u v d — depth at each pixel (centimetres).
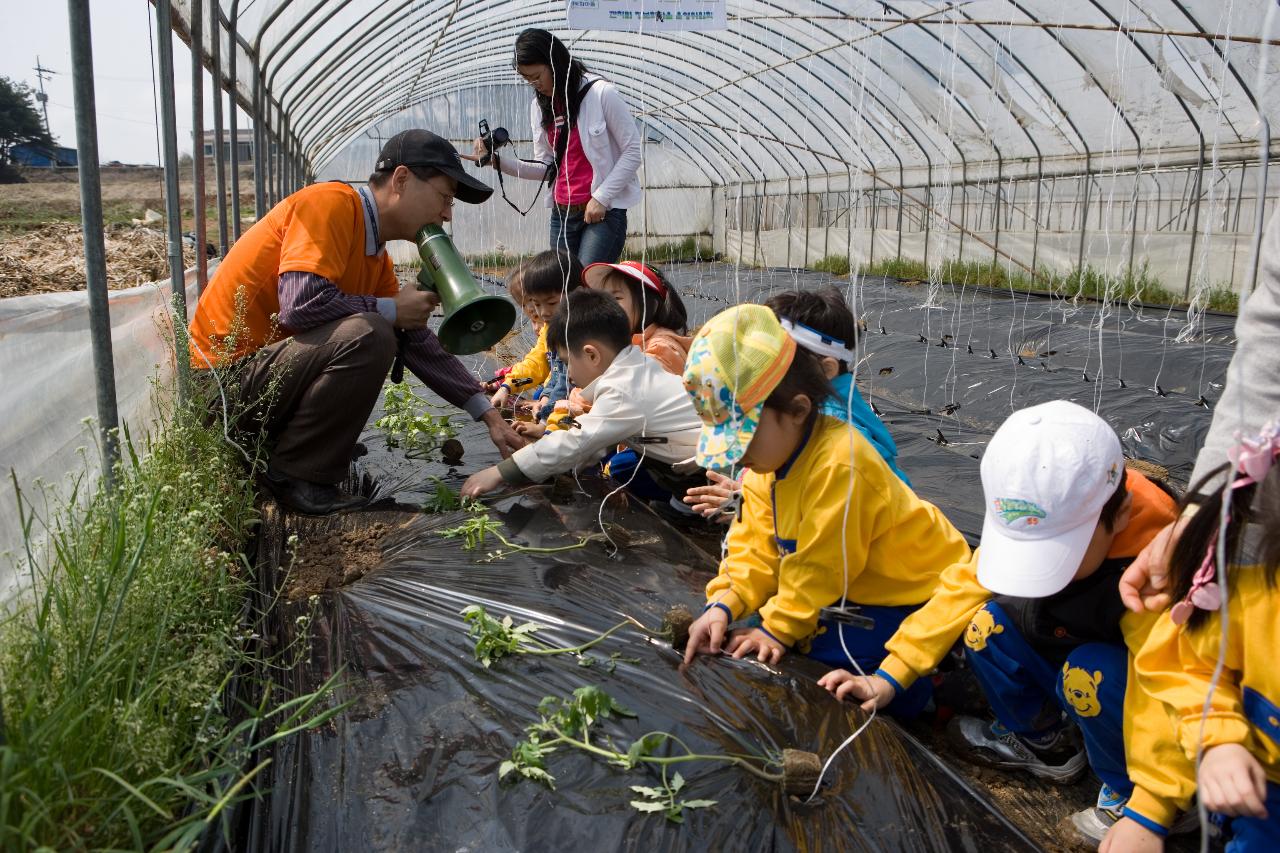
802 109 1484
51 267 680
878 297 1248
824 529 217
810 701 209
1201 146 1002
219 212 514
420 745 186
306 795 173
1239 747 156
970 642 218
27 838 121
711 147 1952
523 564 278
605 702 189
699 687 210
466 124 1877
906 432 539
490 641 218
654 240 2150
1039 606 200
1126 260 1192
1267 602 152
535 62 502
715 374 210
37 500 247
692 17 504
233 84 601
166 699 164
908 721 252
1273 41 759
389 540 305
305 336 325
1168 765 171
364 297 336
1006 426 190
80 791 142
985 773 231
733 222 2091
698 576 285
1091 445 177
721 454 211
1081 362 735
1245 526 152
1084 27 816
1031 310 1072
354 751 185
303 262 325
